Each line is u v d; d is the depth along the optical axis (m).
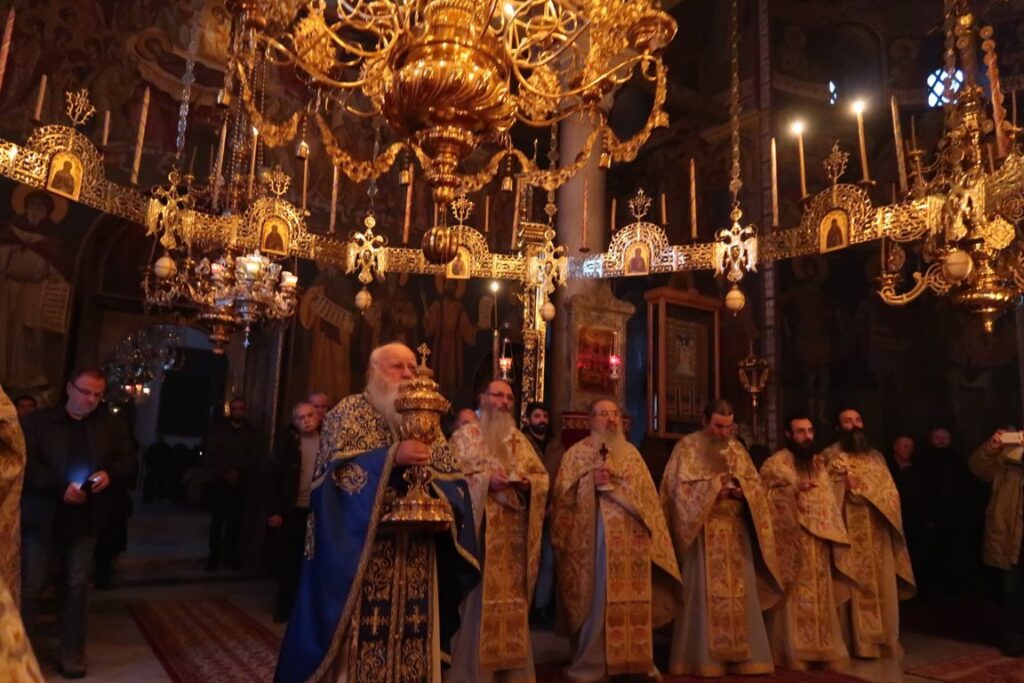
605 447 5.00
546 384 10.16
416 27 3.26
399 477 2.82
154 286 8.73
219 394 23.11
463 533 2.88
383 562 2.77
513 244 6.21
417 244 11.75
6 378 8.80
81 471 4.50
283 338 10.64
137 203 5.19
